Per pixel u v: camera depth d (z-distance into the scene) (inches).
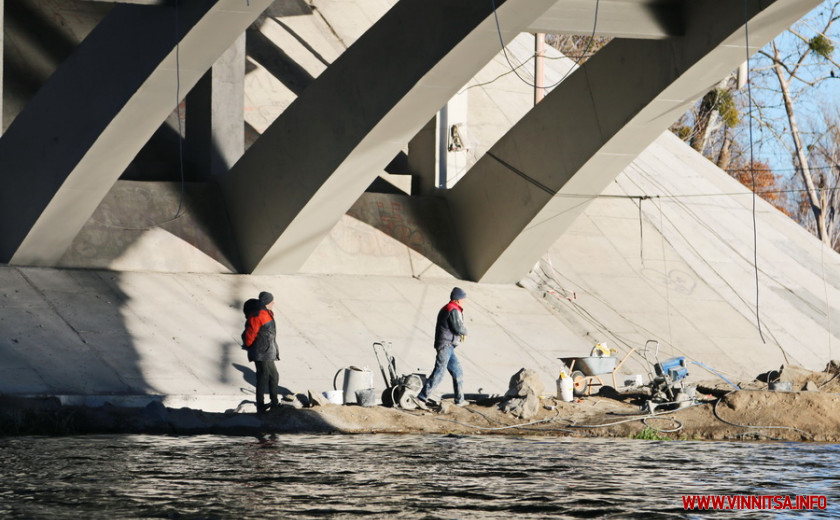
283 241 3314.5
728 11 2748.5
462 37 2630.4
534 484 1451.8
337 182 3112.7
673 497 1355.8
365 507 1230.3
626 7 2817.4
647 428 2308.1
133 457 1686.8
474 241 3794.3
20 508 1186.6
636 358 3449.8
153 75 2642.7
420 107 2908.5
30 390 2427.4
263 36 4822.8
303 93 3159.5
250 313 2373.3
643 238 4252.0
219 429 2228.1
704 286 4040.4
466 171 4200.3
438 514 1194.6
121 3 2780.5
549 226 3553.2
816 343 3878.0
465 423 2395.4
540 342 3415.4
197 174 3750.0
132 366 2687.0
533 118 3444.9
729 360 3570.4
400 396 2514.8
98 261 3233.3
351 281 3550.7
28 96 3794.3
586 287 3860.7
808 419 2352.4
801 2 2664.9
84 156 2822.3
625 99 3075.8
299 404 2524.6
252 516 1159.6
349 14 5255.9
